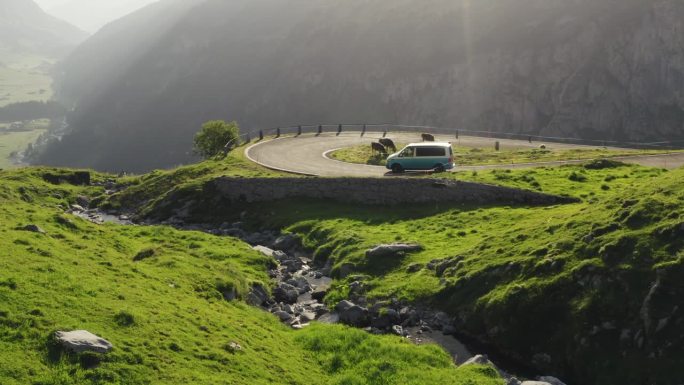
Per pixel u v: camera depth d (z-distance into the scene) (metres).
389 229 39.66
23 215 33.88
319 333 23.83
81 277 22.05
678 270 22.80
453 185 44.28
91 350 16.11
